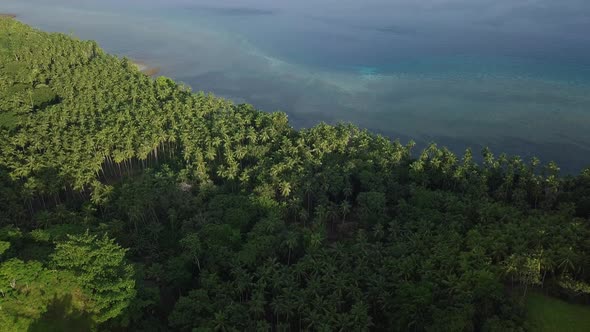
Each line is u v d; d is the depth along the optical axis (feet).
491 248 422.41
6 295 323.16
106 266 349.41
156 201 517.96
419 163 579.07
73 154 566.36
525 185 546.67
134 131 617.62
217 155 625.41
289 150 606.14
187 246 424.87
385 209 510.99
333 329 355.97
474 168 576.20
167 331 360.48
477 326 371.15
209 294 388.57
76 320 328.29
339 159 602.44
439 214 484.33
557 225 453.99
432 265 404.16
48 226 465.88
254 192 529.45
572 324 379.76
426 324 364.38
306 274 401.49
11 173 529.45
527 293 412.57
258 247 429.38
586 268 407.64
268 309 387.55
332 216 513.45
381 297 380.58
